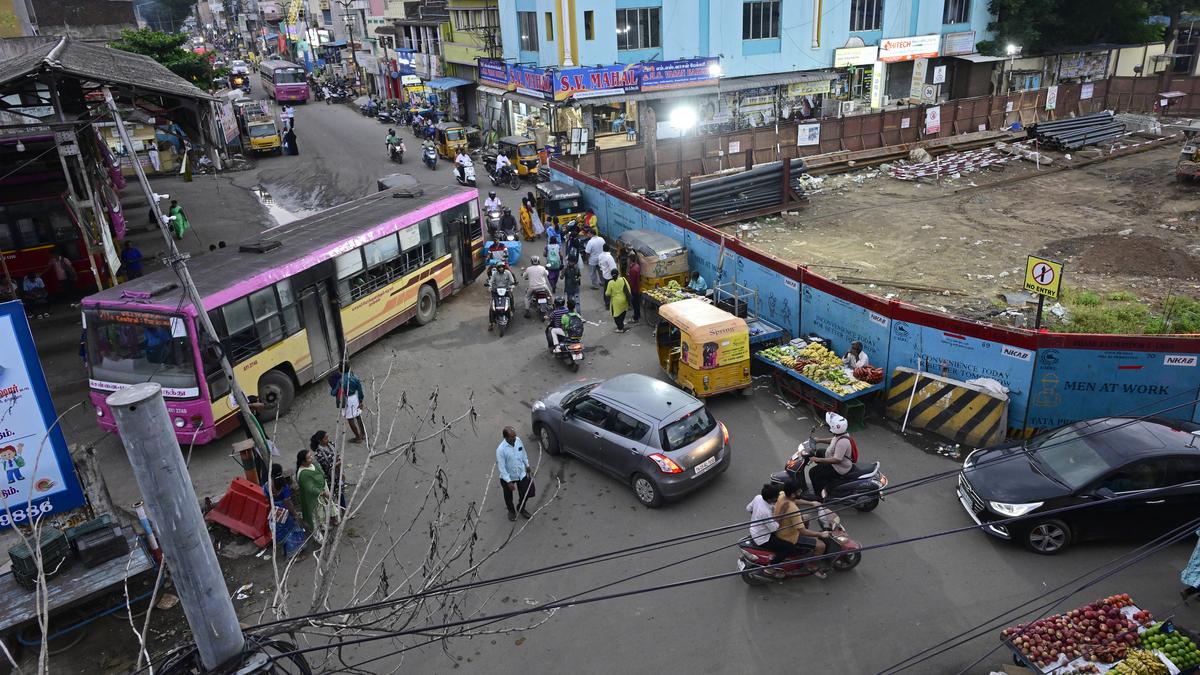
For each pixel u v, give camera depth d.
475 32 45.44
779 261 15.92
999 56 44.16
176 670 3.34
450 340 17.69
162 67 25.66
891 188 29.56
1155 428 10.26
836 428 10.33
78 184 19.81
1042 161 31.42
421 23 52.56
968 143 34.88
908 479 11.52
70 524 10.58
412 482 12.00
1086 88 40.38
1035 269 11.82
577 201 24.73
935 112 34.69
